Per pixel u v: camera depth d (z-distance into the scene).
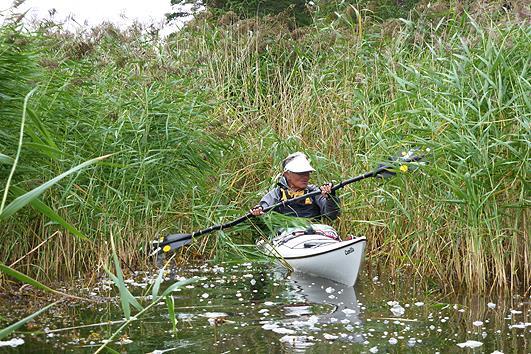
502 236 7.15
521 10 7.81
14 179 7.16
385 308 6.43
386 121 8.91
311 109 11.01
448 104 7.77
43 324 5.86
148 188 9.31
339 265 7.75
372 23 12.15
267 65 12.34
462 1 9.49
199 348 5.11
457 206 7.46
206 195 9.91
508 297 6.82
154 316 6.12
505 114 7.51
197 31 12.88
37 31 8.52
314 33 12.05
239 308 6.45
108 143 8.84
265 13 16.88
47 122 7.95
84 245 8.23
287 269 8.57
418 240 7.95
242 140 10.85
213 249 9.50
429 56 9.48
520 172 7.14
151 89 10.09
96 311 6.34
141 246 8.95
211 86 11.89
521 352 4.99
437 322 5.88
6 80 7.02
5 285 7.18
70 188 7.94
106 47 10.67
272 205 9.15
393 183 8.46
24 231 7.68
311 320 5.93
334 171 9.91
